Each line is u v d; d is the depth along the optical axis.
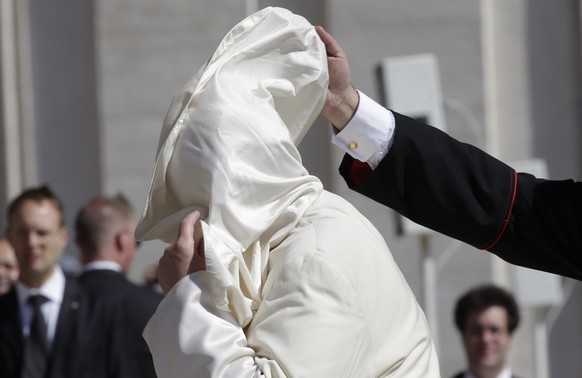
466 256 26.34
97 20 27.94
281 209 8.42
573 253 9.42
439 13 26.84
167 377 8.04
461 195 9.45
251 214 8.33
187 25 27.56
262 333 8.05
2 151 28.89
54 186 28.66
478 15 26.70
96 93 28.33
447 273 26.38
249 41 8.86
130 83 27.77
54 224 18.22
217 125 8.38
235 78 8.73
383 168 9.52
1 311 17.97
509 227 9.47
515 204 9.47
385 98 21.58
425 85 21.44
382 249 8.64
